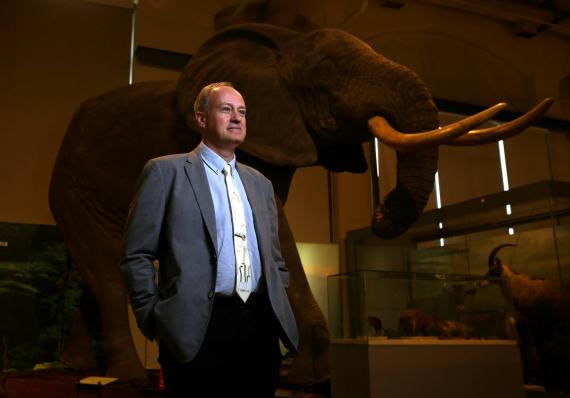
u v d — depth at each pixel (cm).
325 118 409
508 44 934
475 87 891
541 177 912
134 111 470
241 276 200
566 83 954
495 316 355
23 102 639
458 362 323
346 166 468
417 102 382
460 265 621
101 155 469
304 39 437
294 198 770
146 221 199
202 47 462
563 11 926
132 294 195
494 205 569
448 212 624
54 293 597
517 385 339
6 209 609
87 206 467
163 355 196
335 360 336
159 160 208
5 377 415
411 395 305
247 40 453
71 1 690
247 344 198
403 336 319
